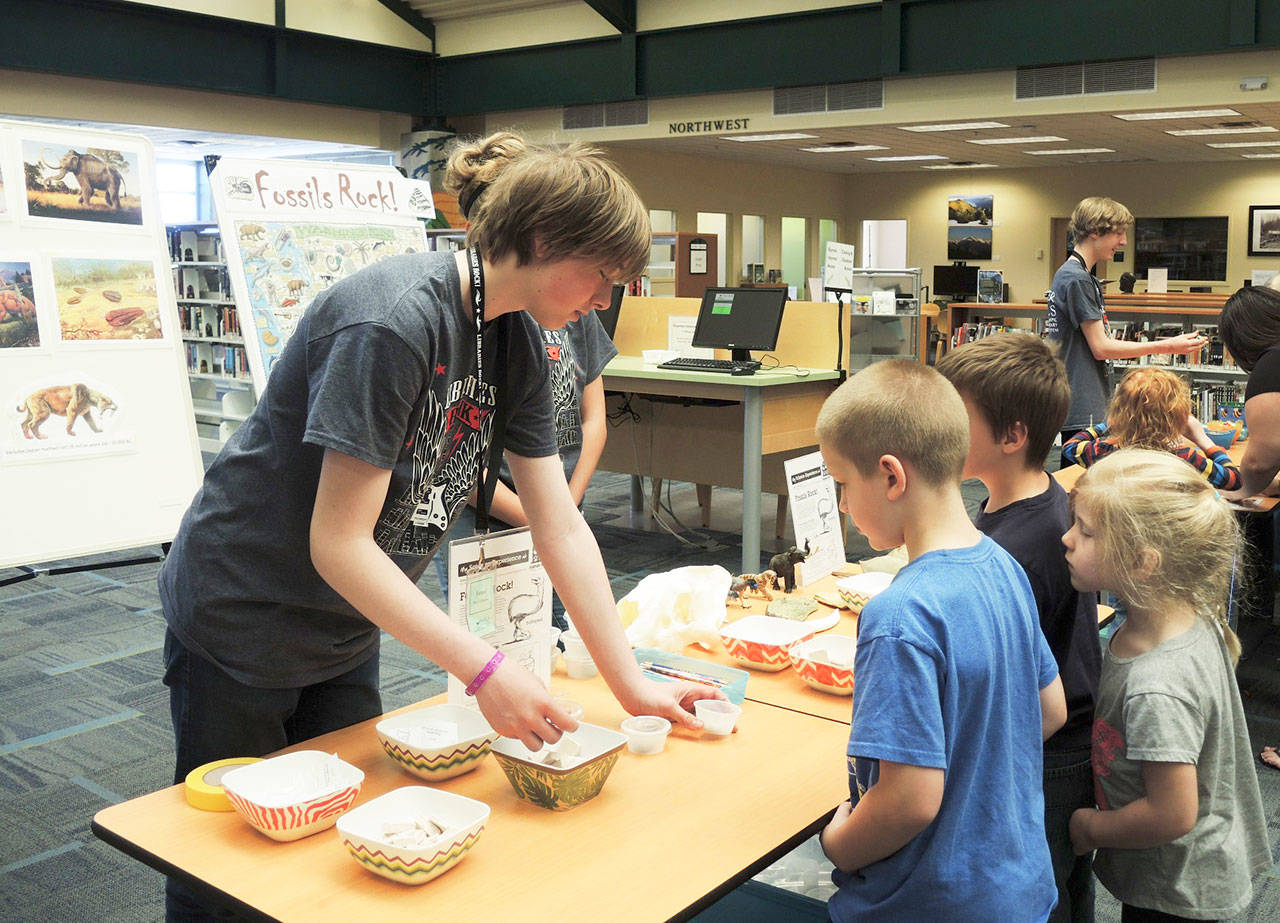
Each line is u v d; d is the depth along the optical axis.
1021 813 1.26
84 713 3.52
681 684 1.65
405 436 1.38
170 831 1.31
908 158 15.39
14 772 3.08
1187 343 4.25
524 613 1.60
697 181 14.95
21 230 3.25
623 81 10.59
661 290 11.77
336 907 1.14
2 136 3.24
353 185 3.50
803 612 2.11
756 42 9.95
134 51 9.26
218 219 3.19
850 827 1.21
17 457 3.18
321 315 1.33
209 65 9.78
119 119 9.62
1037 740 1.30
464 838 1.21
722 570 2.11
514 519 2.34
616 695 1.60
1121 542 1.49
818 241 18.27
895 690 1.15
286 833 1.27
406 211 3.62
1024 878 1.23
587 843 1.28
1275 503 3.19
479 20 11.34
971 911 1.19
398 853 1.16
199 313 9.60
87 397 3.32
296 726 1.71
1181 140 12.70
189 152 13.16
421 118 11.91
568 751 1.44
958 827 1.20
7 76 8.95
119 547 3.34
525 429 1.56
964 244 17.55
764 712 1.70
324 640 1.55
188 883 1.21
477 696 1.32
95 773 3.08
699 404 5.68
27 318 3.23
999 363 1.63
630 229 1.29
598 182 1.28
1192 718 1.47
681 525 6.11
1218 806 1.55
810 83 9.98
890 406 1.25
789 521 5.97
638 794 1.41
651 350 5.62
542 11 10.93
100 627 4.43
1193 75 8.56
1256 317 3.16
